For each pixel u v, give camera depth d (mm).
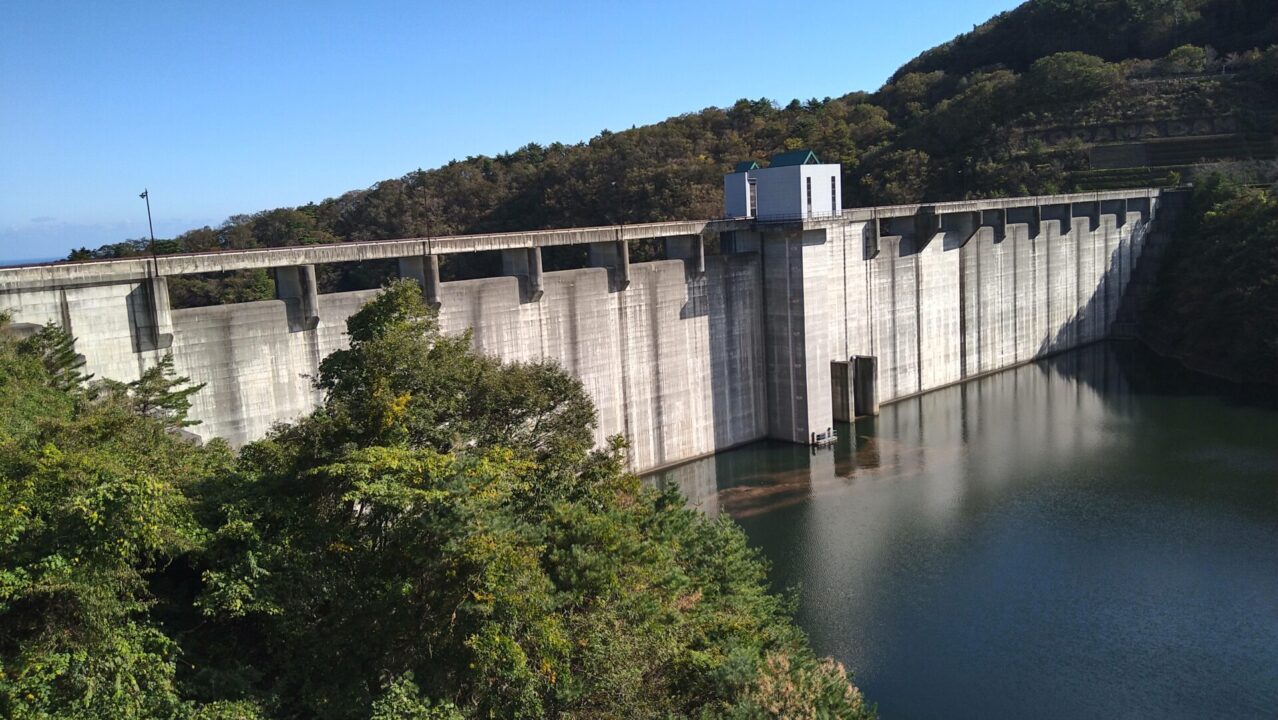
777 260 75375
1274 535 54438
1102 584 48750
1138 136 138250
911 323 92125
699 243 70875
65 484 22516
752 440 78125
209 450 33344
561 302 62562
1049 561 51781
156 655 22234
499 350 59094
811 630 44406
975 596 47750
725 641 32156
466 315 57000
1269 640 42875
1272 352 94000
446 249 55094
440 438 30062
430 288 54781
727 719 27516
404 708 22844
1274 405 86688
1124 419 83125
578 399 36812
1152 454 71500
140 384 36625
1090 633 43844
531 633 25234
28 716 19797
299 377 50750
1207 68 147500
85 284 42188
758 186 75688
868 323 86250
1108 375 103438
